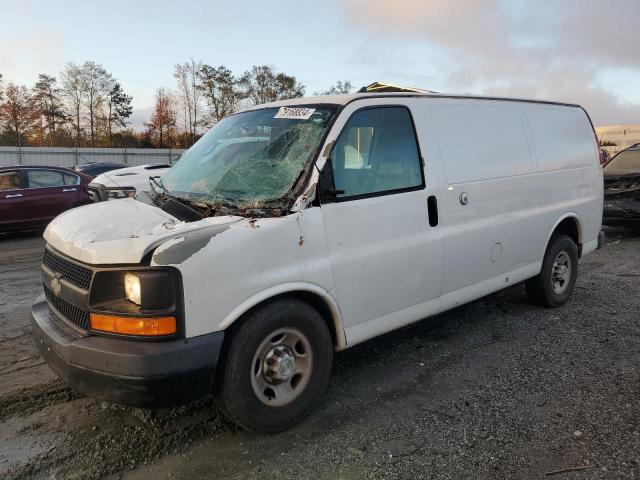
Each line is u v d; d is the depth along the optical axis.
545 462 2.86
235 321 2.91
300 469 2.82
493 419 3.32
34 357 4.29
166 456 2.94
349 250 3.36
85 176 12.07
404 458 2.91
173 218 3.16
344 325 3.40
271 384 3.10
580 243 5.78
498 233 4.50
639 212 9.19
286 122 3.66
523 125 4.93
